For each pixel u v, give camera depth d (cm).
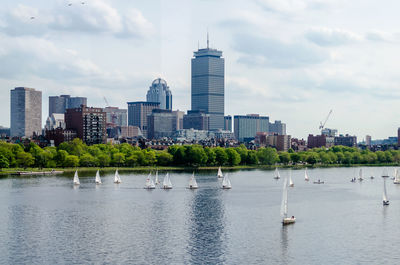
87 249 18212
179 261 17025
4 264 16650
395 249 18500
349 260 17300
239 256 17588
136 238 19688
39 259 17125
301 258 17462
